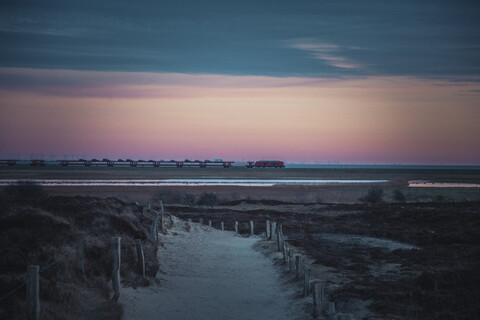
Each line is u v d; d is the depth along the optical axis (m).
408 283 16.72
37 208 18.66
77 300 13.00
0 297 11.52
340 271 19.86
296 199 65.50
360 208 50.56
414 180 133.00
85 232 17.27
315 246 26.84
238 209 52.19
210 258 23.70
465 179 142.12
